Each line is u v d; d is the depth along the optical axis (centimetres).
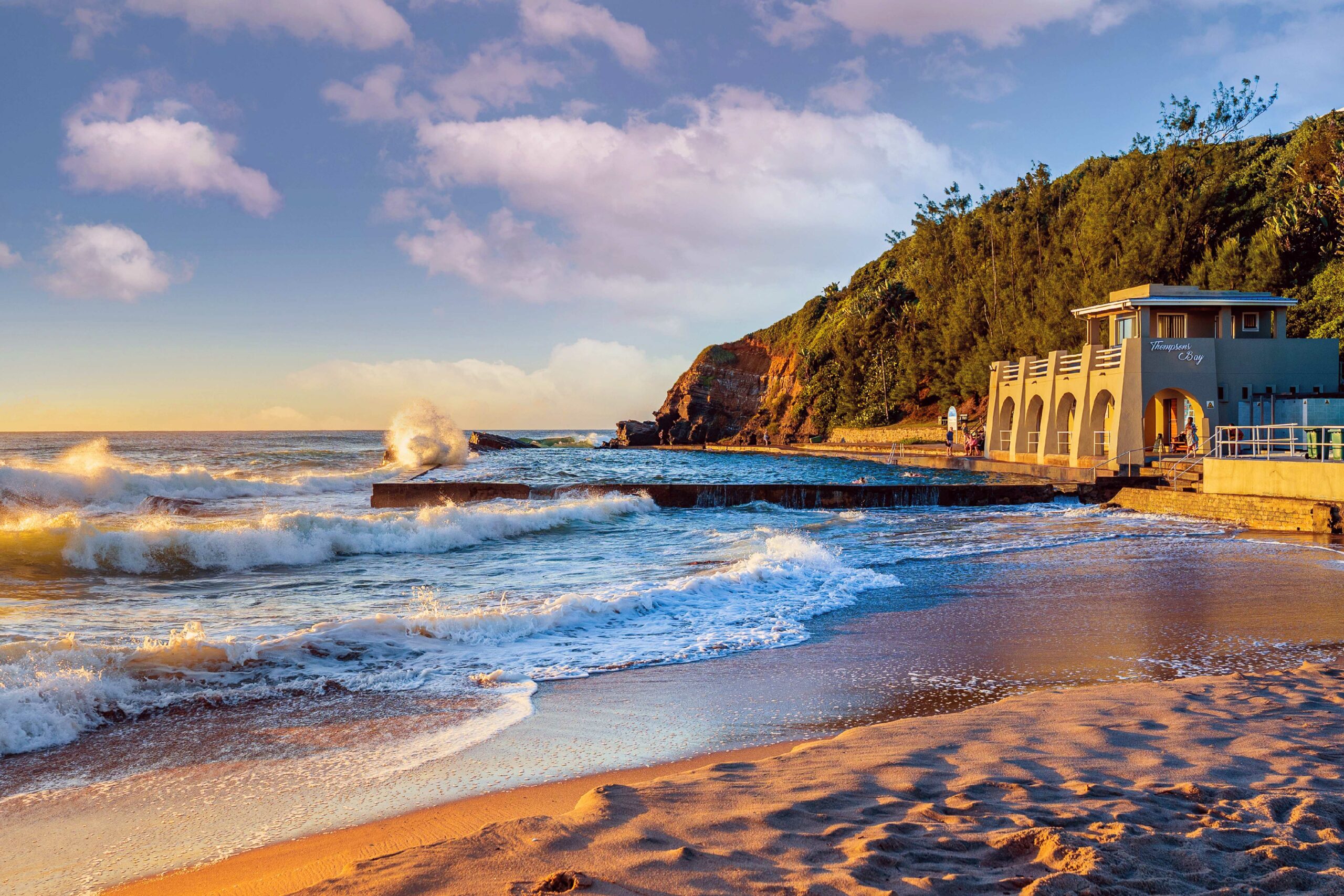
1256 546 1800
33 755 627
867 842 389
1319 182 4712
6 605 1282
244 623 1144
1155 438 3703
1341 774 490
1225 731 590
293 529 1900
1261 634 1011
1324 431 2189
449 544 2044
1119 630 1043
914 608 1210
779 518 2659
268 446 10506
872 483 3572
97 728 688
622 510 2736
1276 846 376
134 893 418
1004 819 420
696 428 11150
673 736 665
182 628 1103
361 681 830
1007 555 1742
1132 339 3089
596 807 450
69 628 1104
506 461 6531
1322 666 839
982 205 7456
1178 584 1366
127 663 820
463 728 693
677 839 403
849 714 720
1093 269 5200
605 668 891
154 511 2744
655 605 1222
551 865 372
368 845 462
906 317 7762
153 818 512
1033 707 684
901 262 9250
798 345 10562
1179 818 418
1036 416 4116
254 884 415
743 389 11475
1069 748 556
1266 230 4562
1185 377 3084
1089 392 3391
